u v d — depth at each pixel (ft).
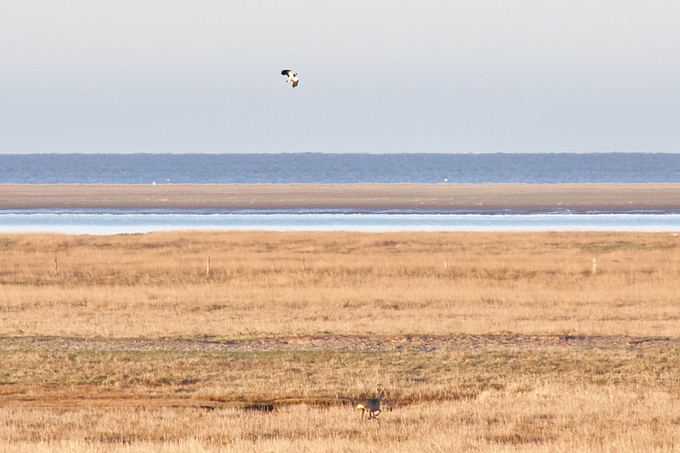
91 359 172.65
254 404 137.80
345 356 175.94
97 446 103.14
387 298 264.31
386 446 103.55
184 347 188.65
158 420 120.57
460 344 191.62
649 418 119.75
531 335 201.98
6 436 110.73
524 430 113.91
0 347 187.42
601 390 143.23
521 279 312.29
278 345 191.21
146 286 298.56
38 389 148.66
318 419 120.88
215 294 273.95
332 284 299.58
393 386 148.46
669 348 185.37
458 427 114.62
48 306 251.60
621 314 235.61
